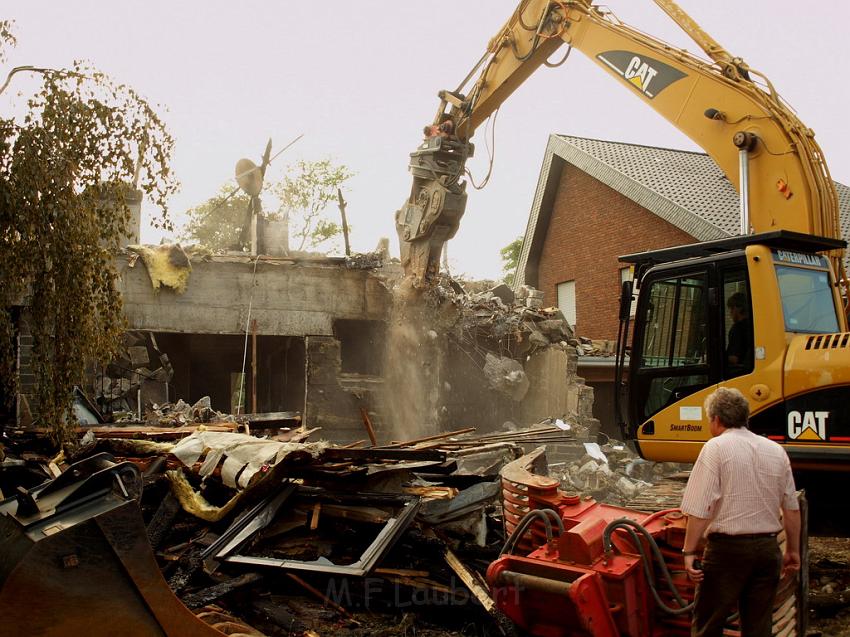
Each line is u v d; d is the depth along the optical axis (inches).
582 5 435.5
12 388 292.0
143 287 620.4
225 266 647.8
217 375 874.8
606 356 780.6
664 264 303.3
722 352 279.7
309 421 650.2
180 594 213.8
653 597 173.0
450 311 690.2
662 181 864.9
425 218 574.6
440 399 677.9
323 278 673.6
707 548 162.9
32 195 269.9
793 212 321.7
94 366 573.0
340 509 243.3
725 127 349.4
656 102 380.2
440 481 280.4
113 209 296.7
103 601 128.6
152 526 251.3
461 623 223.5
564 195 1016.9
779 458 163.6
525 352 719.1
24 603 121.6
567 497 200.1
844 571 284.0
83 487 137.7
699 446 289.1
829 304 286.0
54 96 277.7
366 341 765.3
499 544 254.1
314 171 1446.9
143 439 322.0
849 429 245.4
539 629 183.0
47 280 280.7
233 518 247.0
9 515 133.0
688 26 373.1
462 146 555.2
